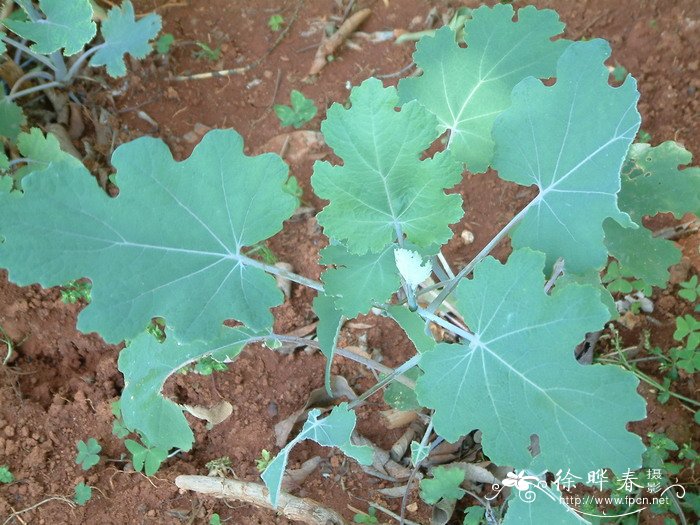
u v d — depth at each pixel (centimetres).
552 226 47
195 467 66
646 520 62
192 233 45
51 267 40
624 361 67
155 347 57
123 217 42
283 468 52
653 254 56
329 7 84
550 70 55
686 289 68
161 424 59
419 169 42
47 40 60
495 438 44
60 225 40
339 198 44
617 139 44
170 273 44
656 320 70
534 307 43
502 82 56
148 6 84
